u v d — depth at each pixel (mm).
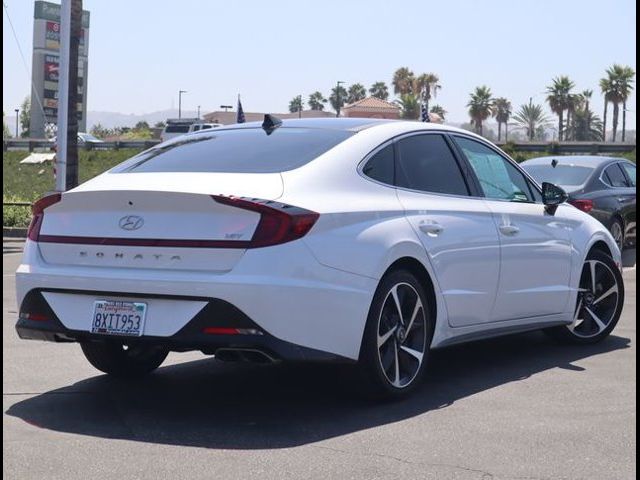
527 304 6789
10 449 4684
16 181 38969
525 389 6031
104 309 5172
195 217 5066
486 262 6324
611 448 4750
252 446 4762
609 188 14031
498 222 6504
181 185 5234
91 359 6160
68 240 5363
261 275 4898
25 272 5438
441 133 6492
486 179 6672
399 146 6070
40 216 5551
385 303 5535
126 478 4262
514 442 4844
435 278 5895
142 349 6305
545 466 4465
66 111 20688
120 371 6270
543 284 6949
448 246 5996
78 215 5391
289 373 6508
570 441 4863
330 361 5188
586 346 7594
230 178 5348
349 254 5250
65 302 5297
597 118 90625
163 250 5078
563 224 7238
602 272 7730
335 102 107125
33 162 43156
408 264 5785
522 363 6887
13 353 7074
